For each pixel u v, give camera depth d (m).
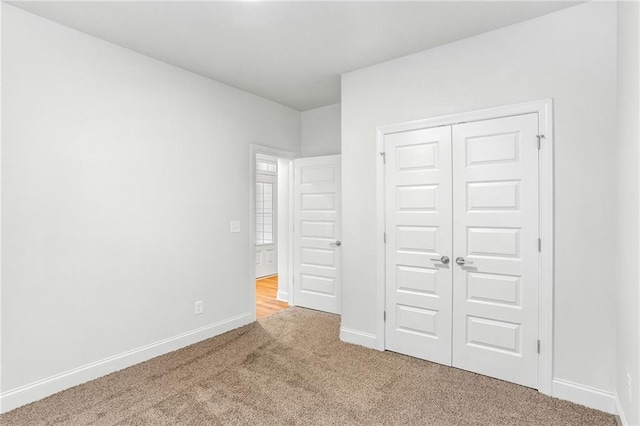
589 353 2.21
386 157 3.12
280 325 3.88
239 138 3.85
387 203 3.11
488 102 2.60
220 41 2.75
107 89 2.72
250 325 3.88
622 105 1.96
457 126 2.74
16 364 2.23
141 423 2.07
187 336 3.29
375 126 3.18
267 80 3.59
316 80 3.59
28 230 2.29
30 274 2.29
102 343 2.68
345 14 2.37
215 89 3.59
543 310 2.38
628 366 1.81
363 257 3.26
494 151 2.57
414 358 2.97
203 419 2.11
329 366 2.83
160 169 3.08
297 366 2.83
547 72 2.36
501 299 2.56
